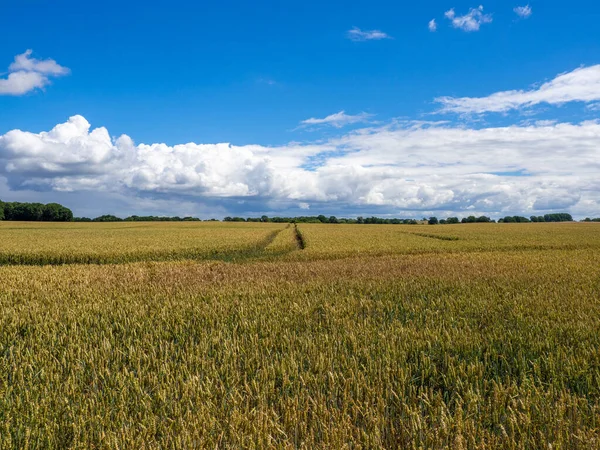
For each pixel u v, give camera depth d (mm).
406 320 6758
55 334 5836
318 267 15008
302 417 3426
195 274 13570
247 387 3822
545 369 4496
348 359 4703
